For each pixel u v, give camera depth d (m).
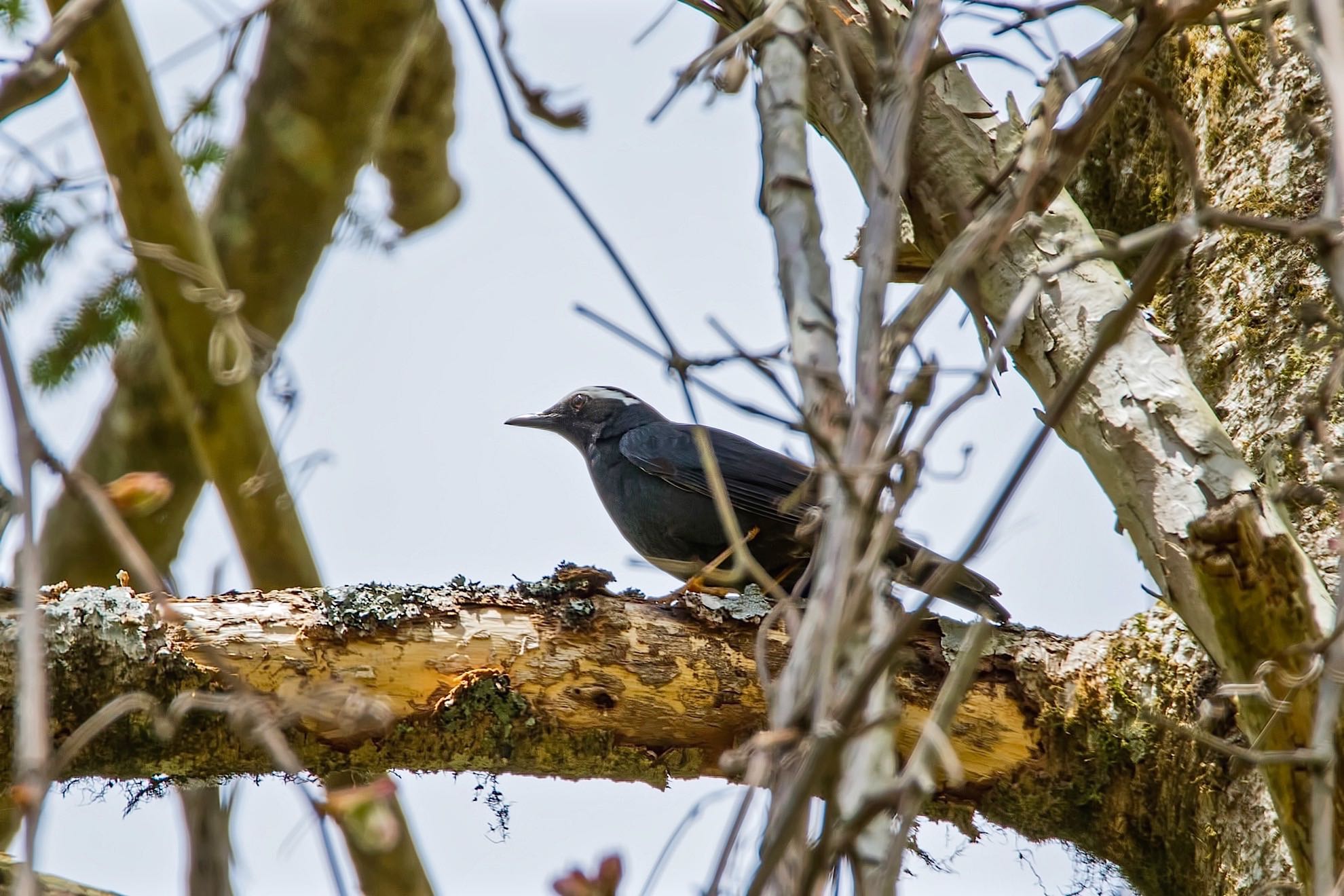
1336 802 6.64
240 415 12.54
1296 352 9.71
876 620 5.00
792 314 5.94
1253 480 7.62
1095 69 7.32
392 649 9.31
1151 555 7.80
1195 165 6.84
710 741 9.66
